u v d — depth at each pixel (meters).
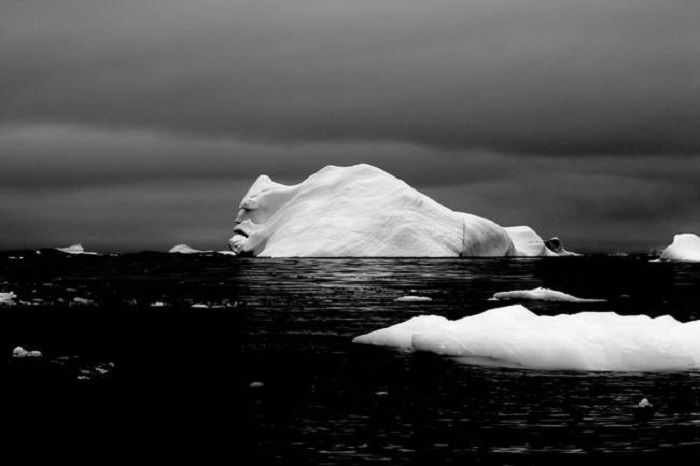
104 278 40.47
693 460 10.04
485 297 30.92
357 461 9.98
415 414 12.11
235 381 14.58
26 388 14.02
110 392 13.73
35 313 24.59
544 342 16.03
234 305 27.45
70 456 10.36
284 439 10.88
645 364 15.57
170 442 10.83
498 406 12.61
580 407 12.55
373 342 18.84
